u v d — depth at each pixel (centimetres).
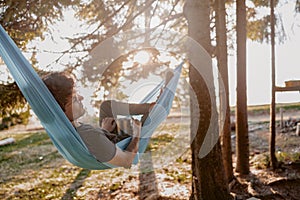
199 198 335
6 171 609
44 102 177
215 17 382
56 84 176
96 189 493
